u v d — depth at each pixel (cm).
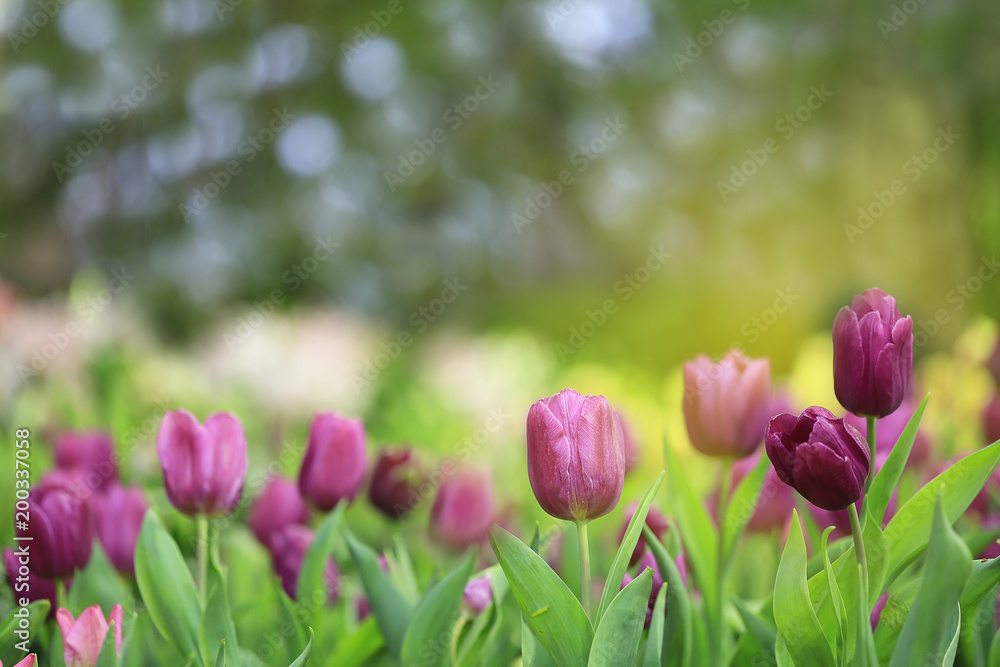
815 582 86
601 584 124
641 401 349
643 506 84
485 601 113
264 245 770
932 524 78
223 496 110
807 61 741
